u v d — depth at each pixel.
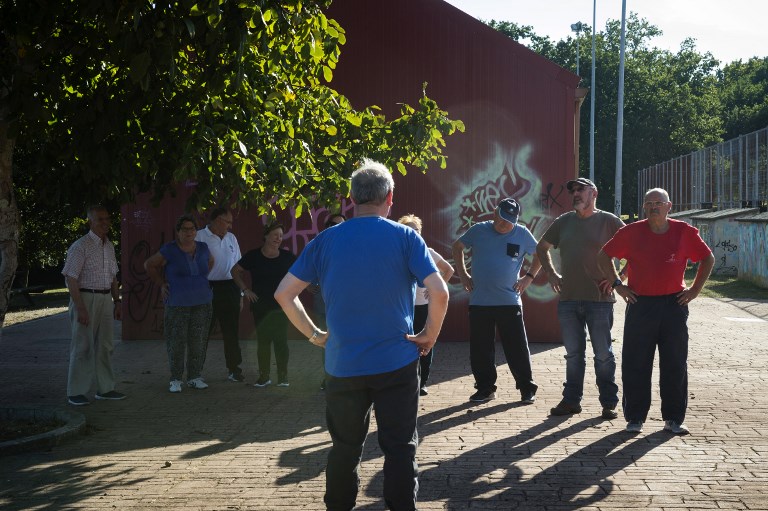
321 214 13.28
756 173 32.12
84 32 6.44
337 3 13.13
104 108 6.52
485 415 7.54
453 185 13.03
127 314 13.48
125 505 5.13
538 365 10.51
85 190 7.71
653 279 6.60
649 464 5.78
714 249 32.94
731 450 6.11
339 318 4.12
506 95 12.92
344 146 8.56
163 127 6.80
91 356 8.45
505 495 5.17
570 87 12.79
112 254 8.70
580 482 5.40
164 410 8.08
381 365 4.06
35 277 32.03
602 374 7.31
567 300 7.42
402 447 4.06
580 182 7.25
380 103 13.14
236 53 6.24
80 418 7.22
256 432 7.10
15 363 11.45
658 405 7.86
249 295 9.20
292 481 5.59
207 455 6.33
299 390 9.09
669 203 6.57
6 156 7.23
